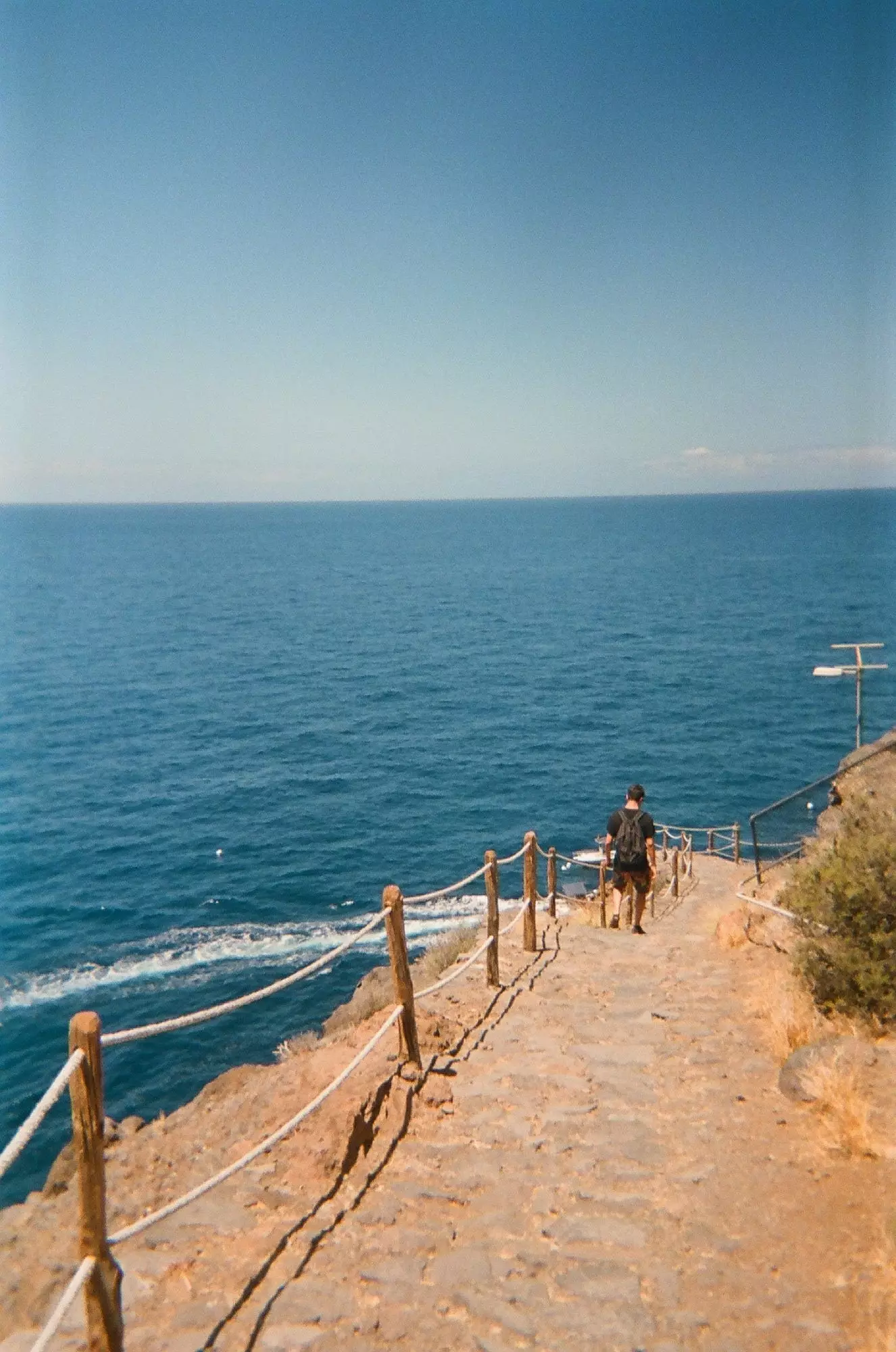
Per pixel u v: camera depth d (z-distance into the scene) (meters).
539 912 20.33
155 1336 4.14
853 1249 4.58
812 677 81.44
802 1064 6.41
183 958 31.97
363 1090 6.29
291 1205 5.21
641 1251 4.70
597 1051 7.48
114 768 56.97
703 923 13.38
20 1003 28.94
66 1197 5.50
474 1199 5.28
